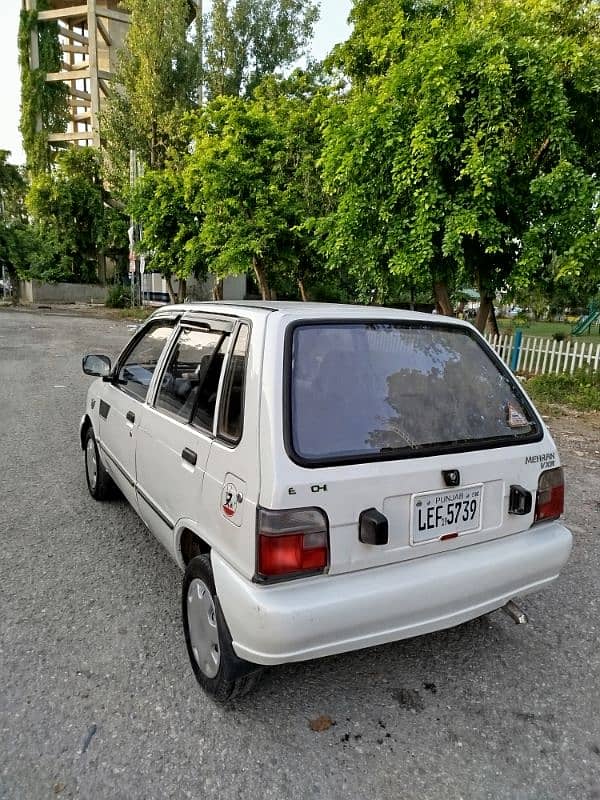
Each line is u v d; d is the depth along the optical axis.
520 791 2.11
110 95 32.69
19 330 19.52
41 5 42.72
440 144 7.46
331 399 2.30
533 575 2.60
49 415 7.72
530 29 7.77
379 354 2.55
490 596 2.47
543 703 2.58
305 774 2.15
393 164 7.98
